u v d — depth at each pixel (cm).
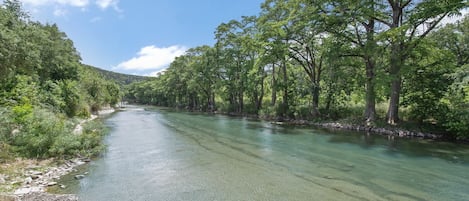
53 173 819
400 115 1812
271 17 2688
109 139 1523
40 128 1008
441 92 1504
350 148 1219
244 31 3438
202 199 639
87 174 837
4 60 1083
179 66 5781
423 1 1547
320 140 1434
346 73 2164
